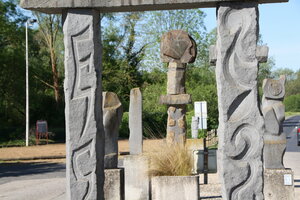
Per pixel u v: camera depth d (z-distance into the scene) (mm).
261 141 5898
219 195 11148
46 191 12078
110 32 42719
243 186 5895
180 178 8859
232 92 5938
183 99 12992
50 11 6238
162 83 40281
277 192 9414
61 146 28891
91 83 6082
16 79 34812
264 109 9836
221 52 5980
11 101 35188
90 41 6082
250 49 5980
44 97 39094
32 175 16062
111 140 8688
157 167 9359
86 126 6047
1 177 15602
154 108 32781
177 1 5992
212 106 31078
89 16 6090
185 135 13156
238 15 6020
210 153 12977
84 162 6031
